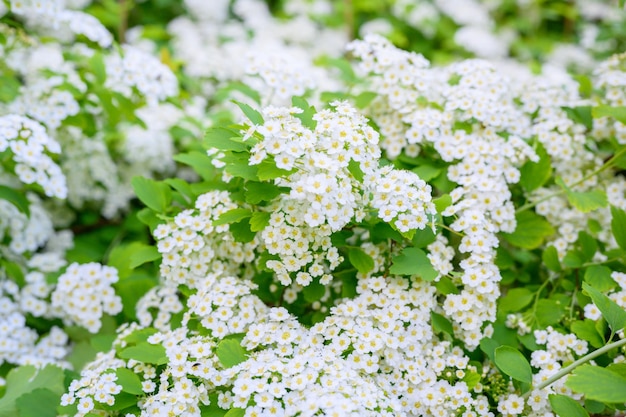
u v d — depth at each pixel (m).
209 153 0.64
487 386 0.60
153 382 0.59
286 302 0.64
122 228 0.79
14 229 0.72
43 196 0.79
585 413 0.56
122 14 0.91
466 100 0.66
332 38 1.00
